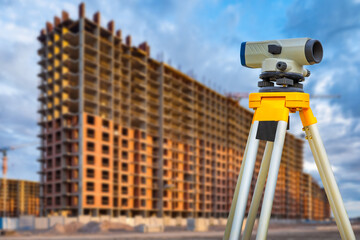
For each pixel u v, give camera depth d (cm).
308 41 321
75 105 8669
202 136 13200
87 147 8338
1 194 19300
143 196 10131
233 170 14662
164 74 11412
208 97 13712
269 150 337
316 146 326
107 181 8650
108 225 5394
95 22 9181
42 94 9381
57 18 9381
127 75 10144
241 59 344
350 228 297
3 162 10962
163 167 10881
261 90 333
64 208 8169
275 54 331
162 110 11169
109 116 9094
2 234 3975
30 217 5819
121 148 9406
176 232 4712
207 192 12975
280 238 2933
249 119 16400
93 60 8969
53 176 8506
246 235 334
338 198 308
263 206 278
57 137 8719
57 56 9075
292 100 319
